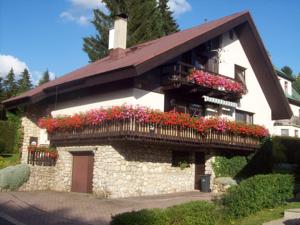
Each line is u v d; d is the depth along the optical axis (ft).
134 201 52.85
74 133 62.90
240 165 75.10
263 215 41.39
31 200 51.98
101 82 59.82
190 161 69.15
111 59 79.61
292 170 74.43
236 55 81.41
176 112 62.28
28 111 79.25
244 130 72.69
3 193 57.31
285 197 47.42
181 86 63.00
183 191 66.44
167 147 64.64
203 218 32.27
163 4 157.99
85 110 66.90
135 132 54.13
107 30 130.52
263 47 81.05
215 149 72.13
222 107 75.77
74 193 61.41
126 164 57.82
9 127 89.66
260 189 44.14
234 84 70.90
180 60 67.21
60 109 73.15
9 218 40.68
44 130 77.30
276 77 84.38
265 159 78.64
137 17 128.77
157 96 62.69
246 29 79.87
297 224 35.96
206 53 73.72
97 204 50.11
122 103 60.23
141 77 60.29
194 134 63.26
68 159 65.98
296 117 134.10
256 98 85.40
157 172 62.39
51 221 39.65
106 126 57.21
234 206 39.34
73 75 79.15
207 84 65.05
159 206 48.83
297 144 80.02
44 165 66.23
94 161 60.49
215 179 68.95
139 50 76.89
